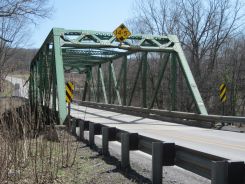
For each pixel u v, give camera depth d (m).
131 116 28.92
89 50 33.53
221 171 5.18
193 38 41.91
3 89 9.11
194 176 7.99
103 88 41.12
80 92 49.78
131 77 46.47
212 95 37.16
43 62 27.67
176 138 15.70
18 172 8.14
